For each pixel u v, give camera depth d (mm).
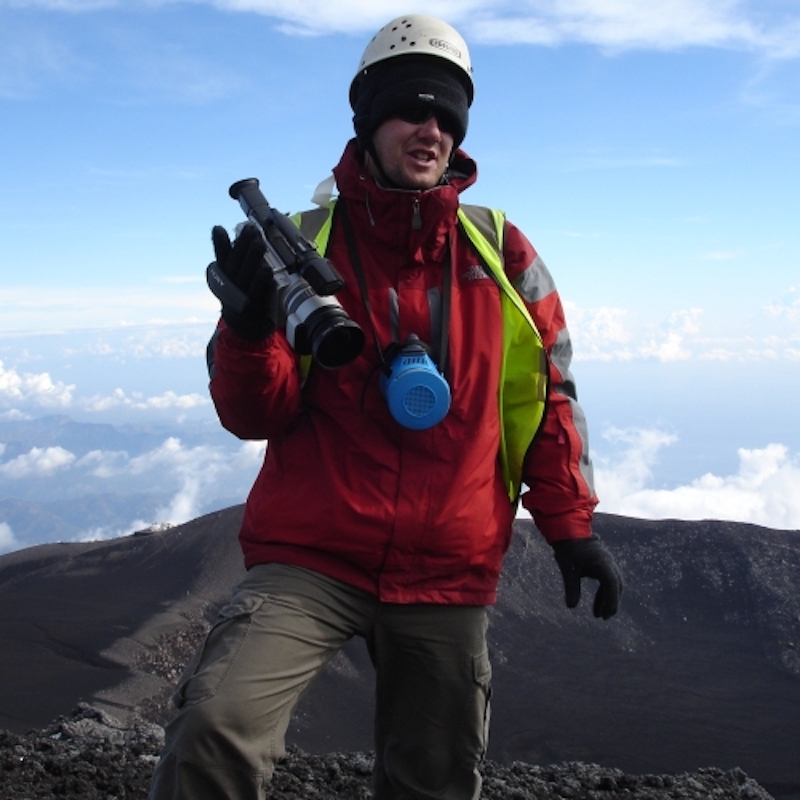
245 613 1771
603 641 39875
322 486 1871
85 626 30875
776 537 45031
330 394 1905
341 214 2020
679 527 46500
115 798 2840
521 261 2049
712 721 32906
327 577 1860
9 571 40156
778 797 26594
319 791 3055
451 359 1947
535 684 36531
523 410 2025
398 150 1961
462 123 1987
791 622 40219
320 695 30547
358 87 2074
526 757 30531
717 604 41375
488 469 1946
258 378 1785
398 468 1883
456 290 1992
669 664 38531
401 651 1942
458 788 1986
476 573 1947
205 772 1617
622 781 3408
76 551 41781
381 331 1949
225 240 1733
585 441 2070
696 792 3305
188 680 1692
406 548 1868
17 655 27906
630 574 44031
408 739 1976
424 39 1959
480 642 1968
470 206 2088
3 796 2771
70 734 3762
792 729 32531
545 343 2055
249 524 1936
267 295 1703
